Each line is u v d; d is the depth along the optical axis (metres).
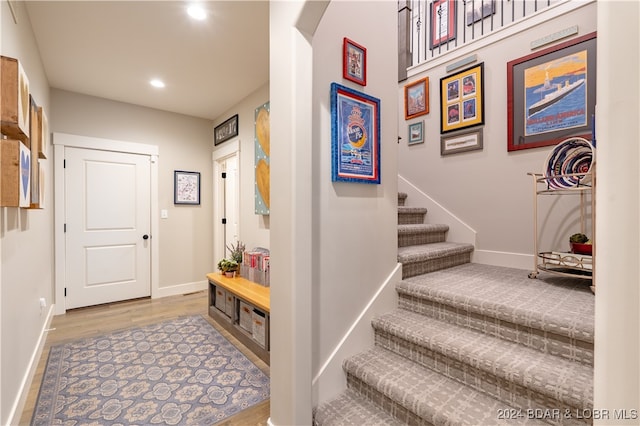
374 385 1.48
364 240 1.79
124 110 3.82
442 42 3.30
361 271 1.77
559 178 1.99
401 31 3.42
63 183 3.42
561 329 1.29
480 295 1.67
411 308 1.91
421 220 3.09
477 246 2.72
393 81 1.96
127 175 3.85
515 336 1.46
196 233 4.38
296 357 1.39
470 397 1.33
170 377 2.08
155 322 3.10
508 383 1.28
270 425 1.53
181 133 4.25
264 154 3.21
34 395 1.87
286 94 1.40
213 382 2.02
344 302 1.69
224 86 3.38
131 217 3.87
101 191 3.68
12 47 1.70
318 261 1.57
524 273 2.26
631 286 0.46
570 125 2.21
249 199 3.63
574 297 1.63
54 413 1.71
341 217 1.67
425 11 3.40
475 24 3.01
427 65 3.11
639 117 0.45
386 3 1.92
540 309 1.43
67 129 3.45
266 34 2.45
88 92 3.52
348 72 1.69
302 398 1.41
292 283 1.38
